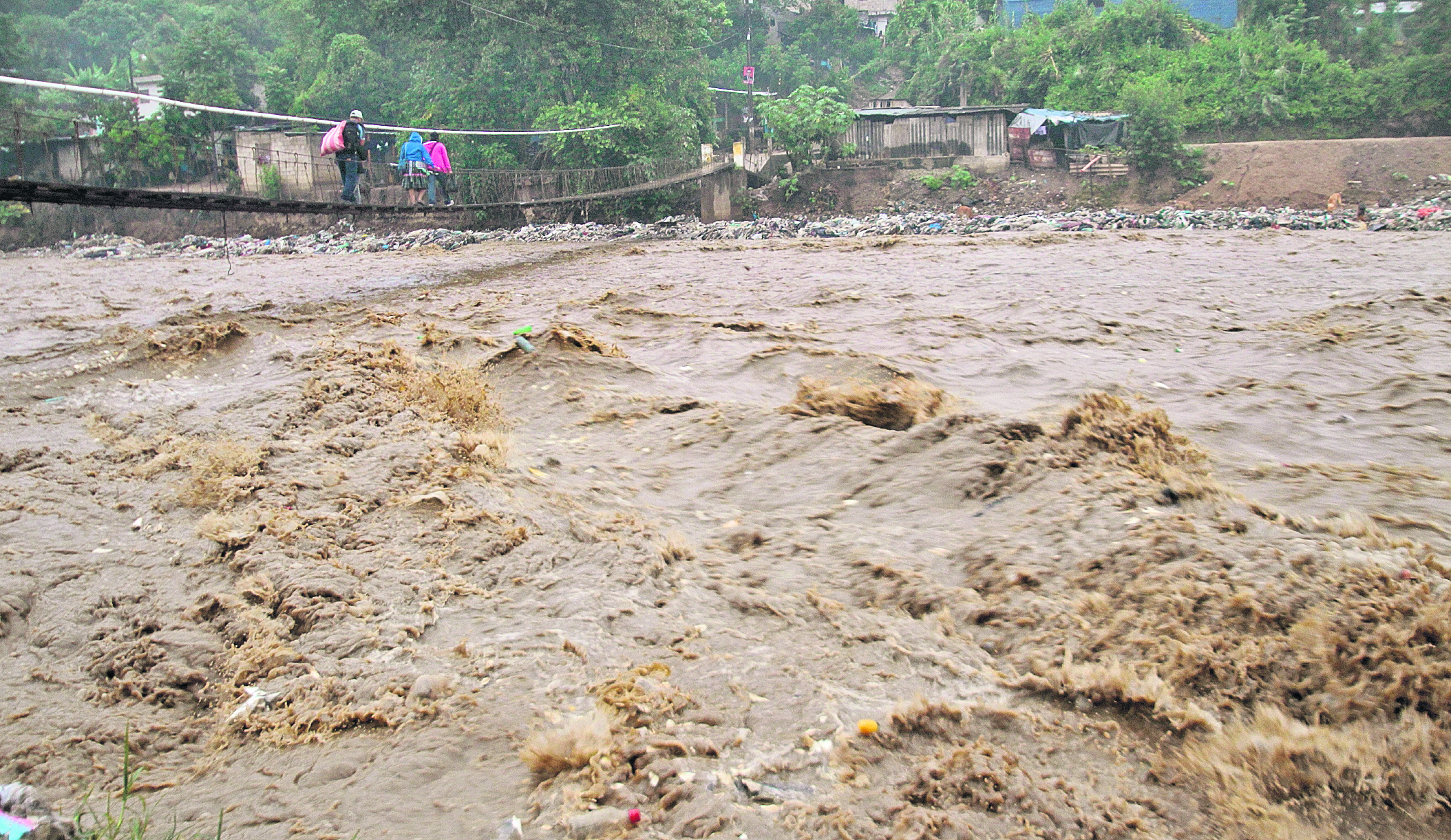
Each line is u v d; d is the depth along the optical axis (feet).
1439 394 23.58
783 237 98.02
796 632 12.14
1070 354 29.30
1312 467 18.35
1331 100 131.03
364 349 27.17
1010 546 13.96
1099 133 120.37
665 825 8.54
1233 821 8.73
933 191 118.42
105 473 18.51
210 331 28.73
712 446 19.60
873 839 8.36
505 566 13.84
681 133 119.14
